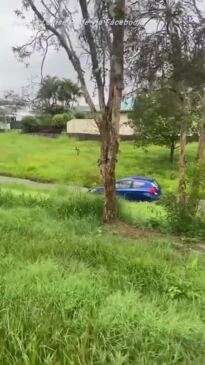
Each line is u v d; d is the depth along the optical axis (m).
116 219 11.73
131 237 10.06
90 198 12.36
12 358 3.71
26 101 15.57
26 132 71.19
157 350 4.06
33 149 53.09
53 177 37.81
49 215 11.47
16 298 4.87
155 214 12.59
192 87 14.03
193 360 3.93
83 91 11.73
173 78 13.88
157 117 19.39
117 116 11.58
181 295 5.63
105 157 11.61
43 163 43.41
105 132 11.57
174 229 11.12
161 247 8.62
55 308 4.70
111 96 11.51
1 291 5.01
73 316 4.61
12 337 3.92
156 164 40.03
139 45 13.04
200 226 10.99
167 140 37.56
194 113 14.29
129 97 14.77
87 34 11.67
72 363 3.64
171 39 13.31
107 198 11.62
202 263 7.45
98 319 4.46
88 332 4.21
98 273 6.17
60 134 66.19
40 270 5.71
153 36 13.26
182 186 12.41
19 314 4.46
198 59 13.59
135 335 4.20
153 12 12.72
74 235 9.18
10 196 13.38
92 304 4.80
